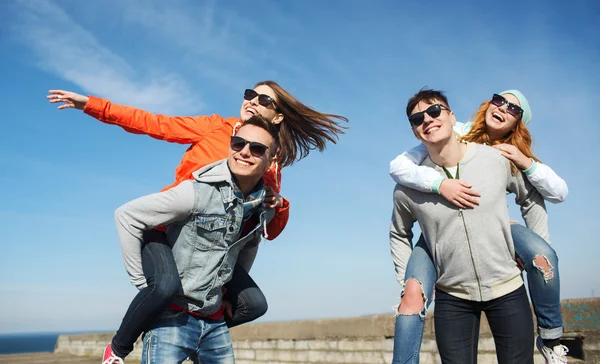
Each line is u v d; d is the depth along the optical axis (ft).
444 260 8.99
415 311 8.91
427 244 9.33
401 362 8.82
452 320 9.19
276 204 9.70
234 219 8.60
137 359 42.29
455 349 9.12
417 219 9.41
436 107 8.79
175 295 8.42
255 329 32.73
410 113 9.43
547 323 8.95
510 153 9.08
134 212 8.02
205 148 10.08
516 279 8.87
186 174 9.93
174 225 8.59
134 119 9.80
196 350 8.87
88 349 51.85
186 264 8.42
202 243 8.44
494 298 8.77
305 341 29.40
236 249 8.90
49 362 43.88
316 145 11.56
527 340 8.77
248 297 9.73
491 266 8.70
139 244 8.21
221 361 9.11
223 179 8.45
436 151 9.11
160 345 8.38
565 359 9.11
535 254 8.84
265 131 8.64
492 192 8.70
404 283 9.26
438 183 8.73
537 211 9.48
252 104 10.69
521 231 9.29
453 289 9.14
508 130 9.93
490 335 20.01
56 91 9.35
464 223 8.68
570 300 17.93
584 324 17.48
